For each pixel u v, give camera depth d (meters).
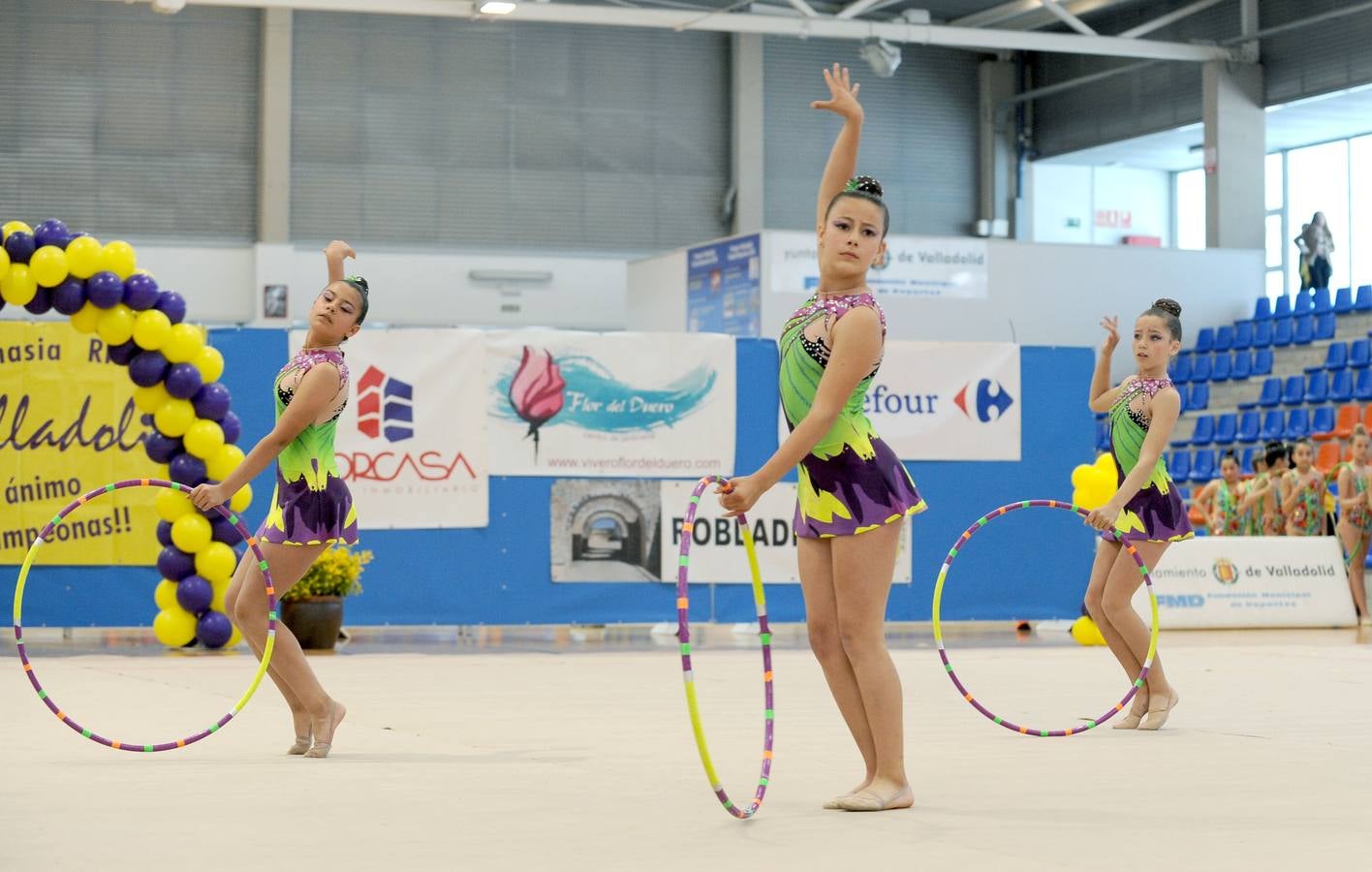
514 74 39.72
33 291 15.88
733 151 41.03
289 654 8.54
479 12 30.77
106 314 16.08
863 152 42.16
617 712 10.79
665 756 8.55
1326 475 27.97
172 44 37.59
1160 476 10.26
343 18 38.59
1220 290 35.59
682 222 40.91
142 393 16.52
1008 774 7.87
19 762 8.34
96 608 17.89
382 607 18.41
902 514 6.69
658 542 19.12
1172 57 37.34
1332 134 40.31
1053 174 43.97
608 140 40.44
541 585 18.78
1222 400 34.69
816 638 6.89
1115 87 41.12
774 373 19.50
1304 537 22.27
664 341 19.16
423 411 18.56
